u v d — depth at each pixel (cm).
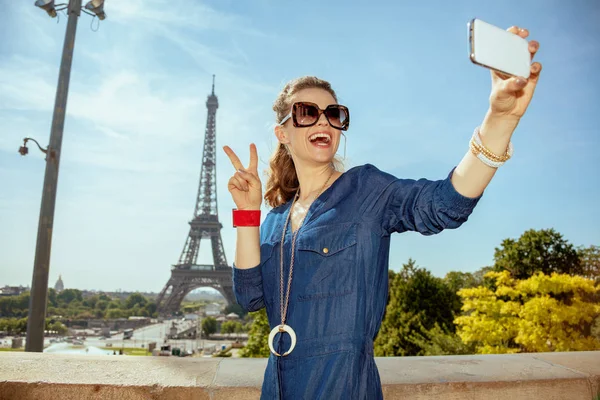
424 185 142
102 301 14738
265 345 2794
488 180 130
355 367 137
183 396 271
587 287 1267
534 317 1274
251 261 173
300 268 149
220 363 322
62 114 1012
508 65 112
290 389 141
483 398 282
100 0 1080
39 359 328
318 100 178
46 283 939
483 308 1393
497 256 2509
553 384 289
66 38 1043
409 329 2567
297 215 169
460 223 135
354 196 152
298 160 184
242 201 177
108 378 284
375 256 146
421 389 279
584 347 1220
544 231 2341
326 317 141
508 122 124
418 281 2712
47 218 957
